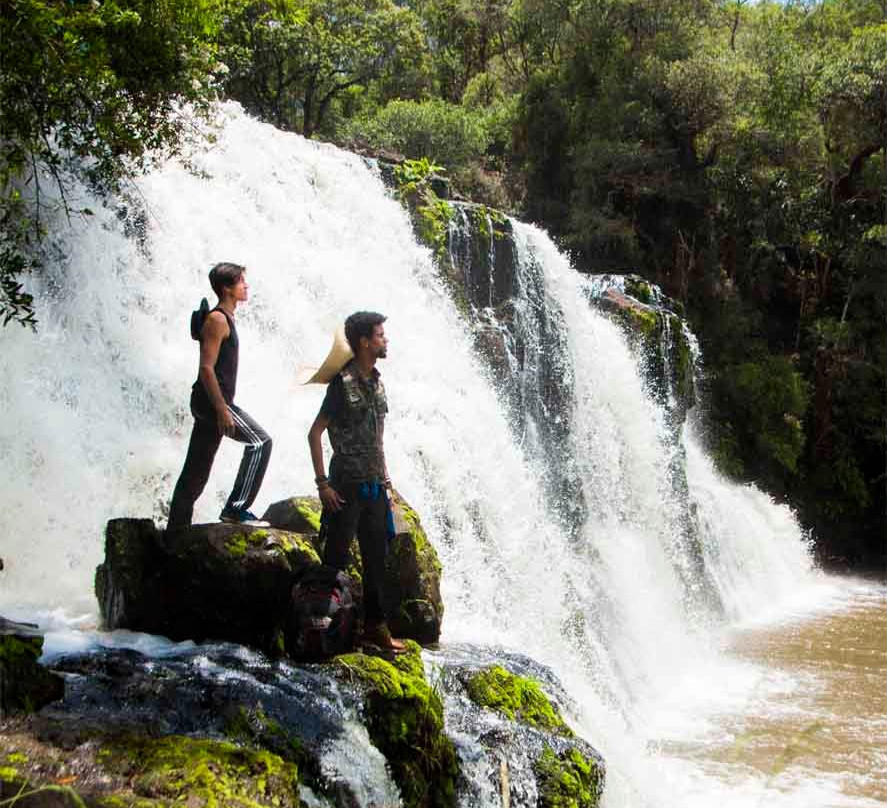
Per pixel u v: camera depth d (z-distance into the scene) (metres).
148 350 8.14
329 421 5.18
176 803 3.41
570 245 24.42
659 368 15.80
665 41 26.72
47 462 6.79
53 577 6.44
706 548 16.00
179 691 4.38
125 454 7.26
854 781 7.43
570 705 6.53
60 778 3.43
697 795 7.04
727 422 21.45
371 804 4.40
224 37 17.06
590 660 9.44
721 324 23.08
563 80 28.31
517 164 28.58
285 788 3.76
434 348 11.52
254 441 5.53
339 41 26.16
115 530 5.43
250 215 10.38
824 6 34.81
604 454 14.47
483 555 9.20
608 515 14.03
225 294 5.41
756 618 14.81
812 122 25.44
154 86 6.89
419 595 6.26
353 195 12.44
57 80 6.09
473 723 5.39
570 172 27.03
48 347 7.29
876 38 25.47
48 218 7.64
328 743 4.40
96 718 3.98
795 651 12.15
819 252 25.03
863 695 9.94
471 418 10.84
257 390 8.54
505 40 39.78
